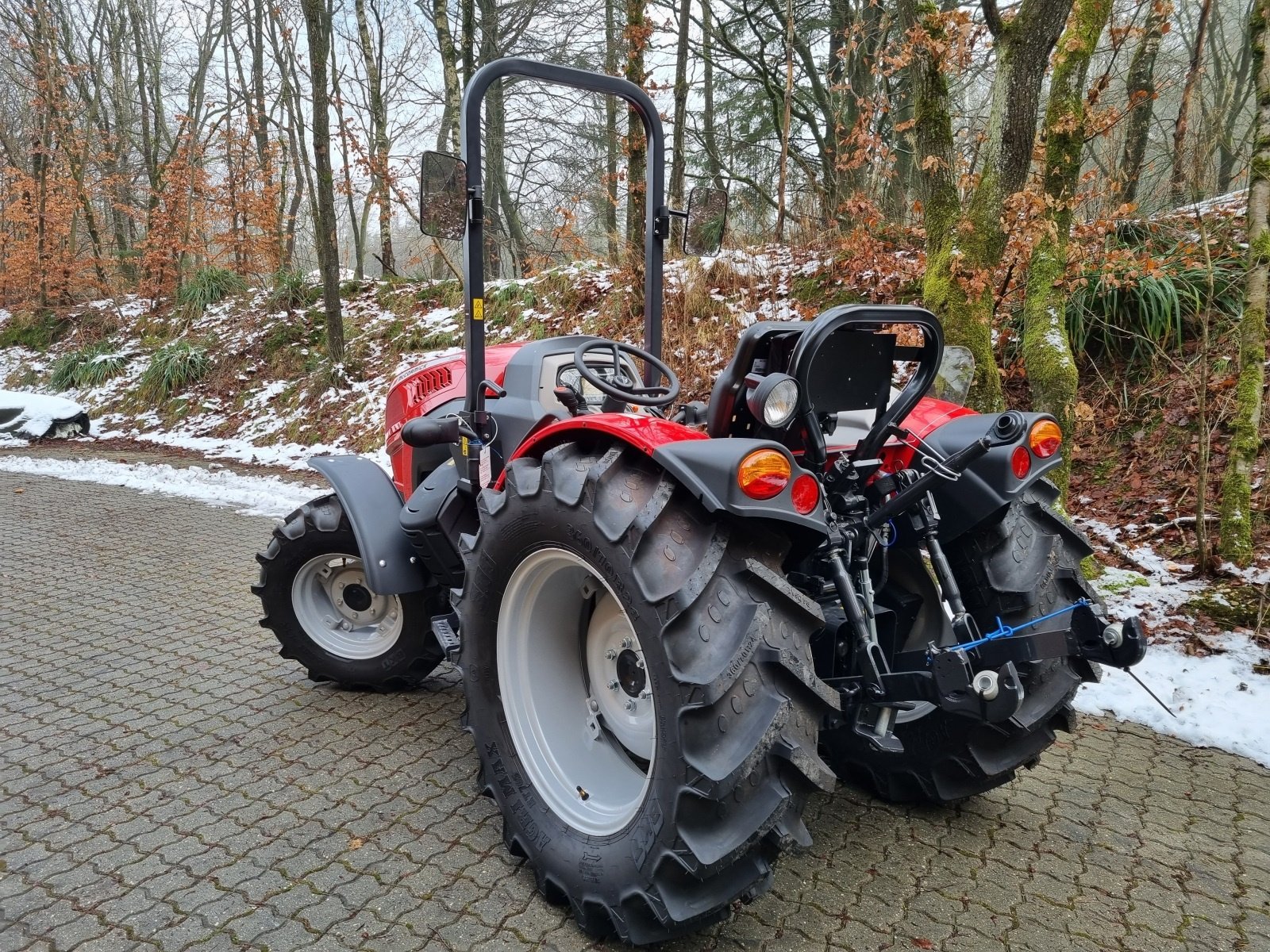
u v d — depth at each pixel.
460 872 2.12
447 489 2.71
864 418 2.25
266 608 3.16
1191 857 2.19
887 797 2.46
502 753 2.15
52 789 2.49
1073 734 2.85
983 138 5.10
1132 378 4.85
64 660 3.50
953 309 4.23
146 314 12.85
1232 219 5.19
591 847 1.89
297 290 10.92
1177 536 3.98
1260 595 3.46
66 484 7.31
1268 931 1.91
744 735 1.62
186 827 2.30
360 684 3.14
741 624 1.67
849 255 6.20
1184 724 2.86
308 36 8.45
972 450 1.85
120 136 17.97
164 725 2.91
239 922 1.92
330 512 3.02
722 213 2.74
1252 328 3.63
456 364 3.27
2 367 13.10
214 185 13.54
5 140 16.17
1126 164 6.59
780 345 1.84
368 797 2.46
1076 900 2.02
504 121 15.09
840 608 2.05
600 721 2.26
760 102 13.98
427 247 10.20
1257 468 4.13
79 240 18.73
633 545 1.72
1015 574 2.13
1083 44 4.03
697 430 2.27
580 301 8.22
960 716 2.16
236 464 8.03
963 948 1.85
